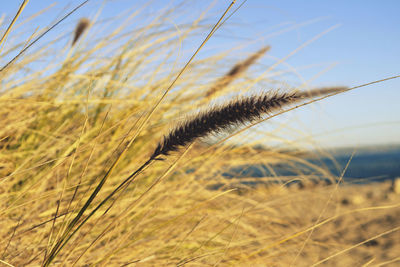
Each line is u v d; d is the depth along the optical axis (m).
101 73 1.05
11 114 0.87
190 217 0.81
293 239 0.86
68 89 1.03
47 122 0.96
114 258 0.71
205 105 0.60
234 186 1.06
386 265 0.79
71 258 0.67
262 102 0.58
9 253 0.67
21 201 0.74
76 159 0.81
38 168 0.80
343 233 0.96
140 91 1.00
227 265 0.72
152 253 0.74
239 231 0.86
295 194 1.04
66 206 0.75
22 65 0.90
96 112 0.99
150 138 0.95
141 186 0.87
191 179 0.90
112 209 0.74
